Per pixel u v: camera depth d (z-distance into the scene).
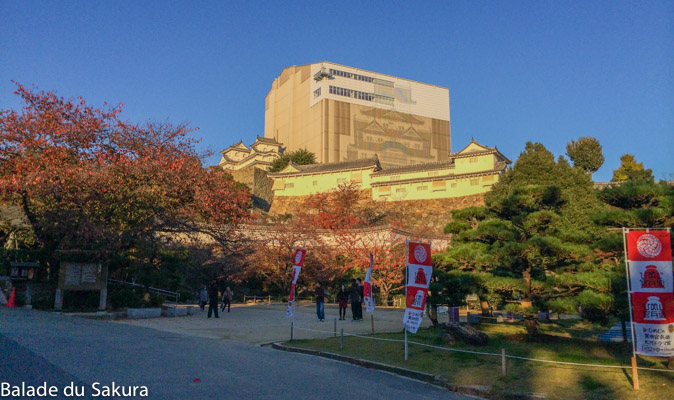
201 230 22.66
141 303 19.56
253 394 6.70
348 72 97.69
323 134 92.12
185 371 8.00
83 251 17.97
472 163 49.62
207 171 21.52
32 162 17.84
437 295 15.23
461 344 11.52
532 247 11.64
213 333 14.53
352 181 52.31
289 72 106.00
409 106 102.62
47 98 19.52
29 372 7.05
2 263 21.69
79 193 18.12
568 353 10.53
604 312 10.78
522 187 13.33
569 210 22.19
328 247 33.75
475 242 14.62
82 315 16.69
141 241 19.83
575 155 52.69
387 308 26.20
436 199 50.06
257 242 32.25
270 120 112.06
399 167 55.22
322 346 12.02
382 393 7.39
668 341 7.26
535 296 12.59
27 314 15.45
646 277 7.53
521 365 9.16
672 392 7.04
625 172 50.66
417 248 10.27
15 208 26.88
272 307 27.09
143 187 19.81
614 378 7.99
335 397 6.88
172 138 21.31
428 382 8.49
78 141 19.34
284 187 58.53
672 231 10.26
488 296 13.38
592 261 12.80
